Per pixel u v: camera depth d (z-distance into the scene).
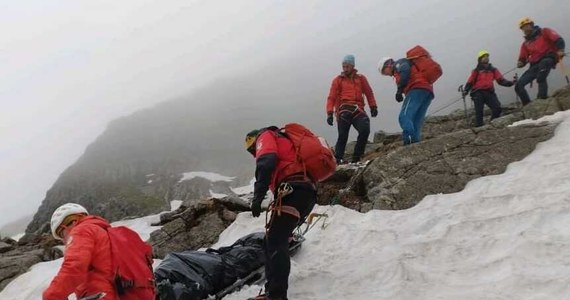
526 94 10.81
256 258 5.66
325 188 8.28
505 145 7.38
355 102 9.60
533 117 9.59
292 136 5.11
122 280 3.85
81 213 4.20
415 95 8.52
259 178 4.72
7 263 8.55
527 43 10.80
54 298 3.51
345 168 8.38
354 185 7.89
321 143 5.10
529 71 10.72
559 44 10.38
